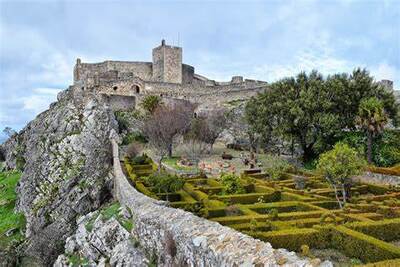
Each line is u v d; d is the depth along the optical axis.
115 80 77.50
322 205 24.97
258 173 40.88
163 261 14.83
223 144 63.00
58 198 50.88
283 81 51.59
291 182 34.25
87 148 59.41
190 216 14.48
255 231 17.08
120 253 19.03
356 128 47.81
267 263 8.50
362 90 48.03
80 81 78.94
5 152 91.69
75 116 65.94
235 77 93.12
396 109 46.72
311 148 48.50
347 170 24.72
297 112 46.09
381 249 14.29
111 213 26.80
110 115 66.06
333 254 15.92
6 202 60.97
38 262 38.56
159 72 84.94
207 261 10.74
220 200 26.50
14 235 49.53
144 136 63.88
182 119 56.81
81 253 25.56
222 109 65.62
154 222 16.77
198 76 100.50
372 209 22.66
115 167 45.06
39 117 81.31
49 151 60.91
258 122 50.53
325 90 48.22
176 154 55.38
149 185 30.92
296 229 17.12
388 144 44.66
